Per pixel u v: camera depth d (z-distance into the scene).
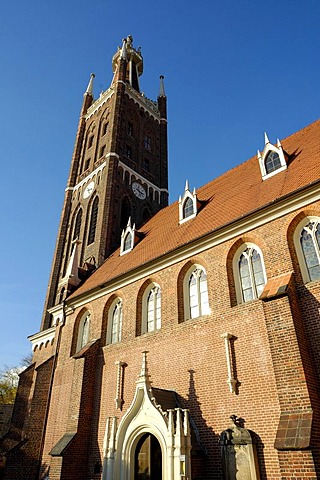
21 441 26.42
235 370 17.20
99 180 43.31
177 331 20.78
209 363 18.38
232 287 19.48
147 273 24.58
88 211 42.31
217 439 16.48
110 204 39.88
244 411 16.06
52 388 28.39
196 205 26.98
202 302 21.02
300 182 18.95
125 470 17.70
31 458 26.09
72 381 26.50
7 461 25.58
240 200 22.95
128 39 64.38
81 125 54.28
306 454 12.06
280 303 15.51
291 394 13.70
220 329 18.72
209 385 17.88
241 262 19.89
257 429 15.33
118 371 23.05
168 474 15.70
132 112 51.62
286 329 14.85
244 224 19.75
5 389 70.44
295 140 25.70
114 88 51.62
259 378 16.22
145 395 18.31
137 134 50.38
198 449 16.48
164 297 22.61
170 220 30.72
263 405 15.59
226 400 16.88
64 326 30.64
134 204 43.31
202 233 22.17
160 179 49.94
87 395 23.84
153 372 20.88
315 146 22.11
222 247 20.69
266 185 22.19
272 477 14.12
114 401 22.41
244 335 17.64
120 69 53.16
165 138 54.91
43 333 33.88
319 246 17.05
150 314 23.75
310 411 13.01
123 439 18.55
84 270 35.59
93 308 28.34
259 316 17.50
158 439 17.00
